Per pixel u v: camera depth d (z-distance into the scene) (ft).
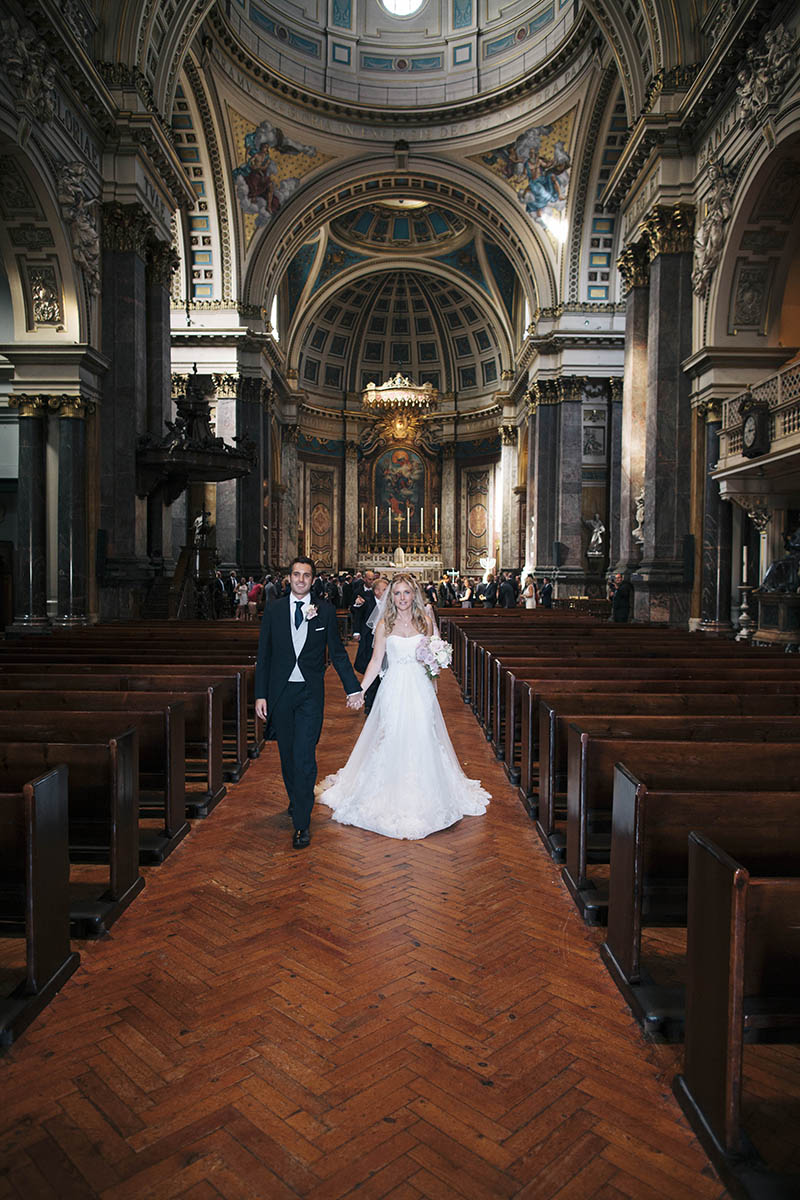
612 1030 9.70
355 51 80.89
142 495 45.93
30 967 9.91
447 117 79.77
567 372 80.69
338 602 83.51
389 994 10.42
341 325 123.95
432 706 18.06
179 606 49.85
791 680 20.10
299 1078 8.61
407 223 103.30
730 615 41.78
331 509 126.72
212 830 17.12
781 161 35.24
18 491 42.68
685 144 43.45
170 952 11.55
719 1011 7.63
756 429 33.78
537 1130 7.88
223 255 79.56
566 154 76.84
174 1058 8.96
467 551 126.21
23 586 41.16
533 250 83.51
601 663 22.68
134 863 13.78
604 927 12.61
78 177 39.29
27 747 12.46
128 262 44.32
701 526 43.62
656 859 10.12
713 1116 7.69
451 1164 7.38
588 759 12.94
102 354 42.88
